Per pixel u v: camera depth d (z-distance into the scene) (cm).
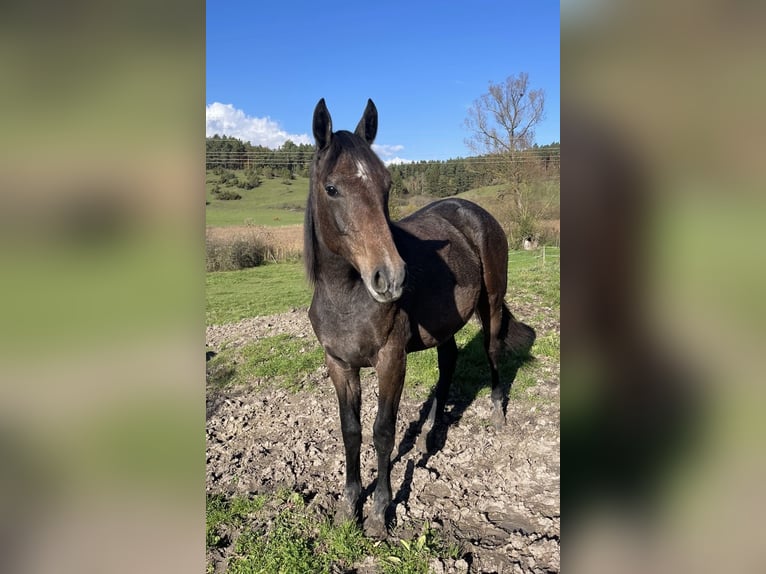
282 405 459
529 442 358
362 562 253
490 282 379
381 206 222
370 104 267
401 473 331
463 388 455
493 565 246
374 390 478
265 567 248
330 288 260
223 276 1633
